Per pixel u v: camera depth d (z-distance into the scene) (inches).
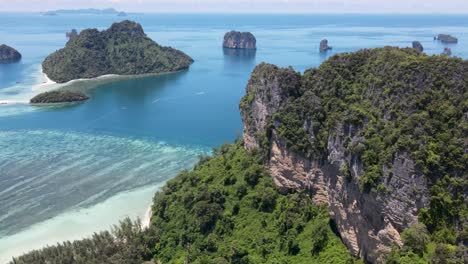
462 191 1985.7
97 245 3166.8
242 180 3425.2
